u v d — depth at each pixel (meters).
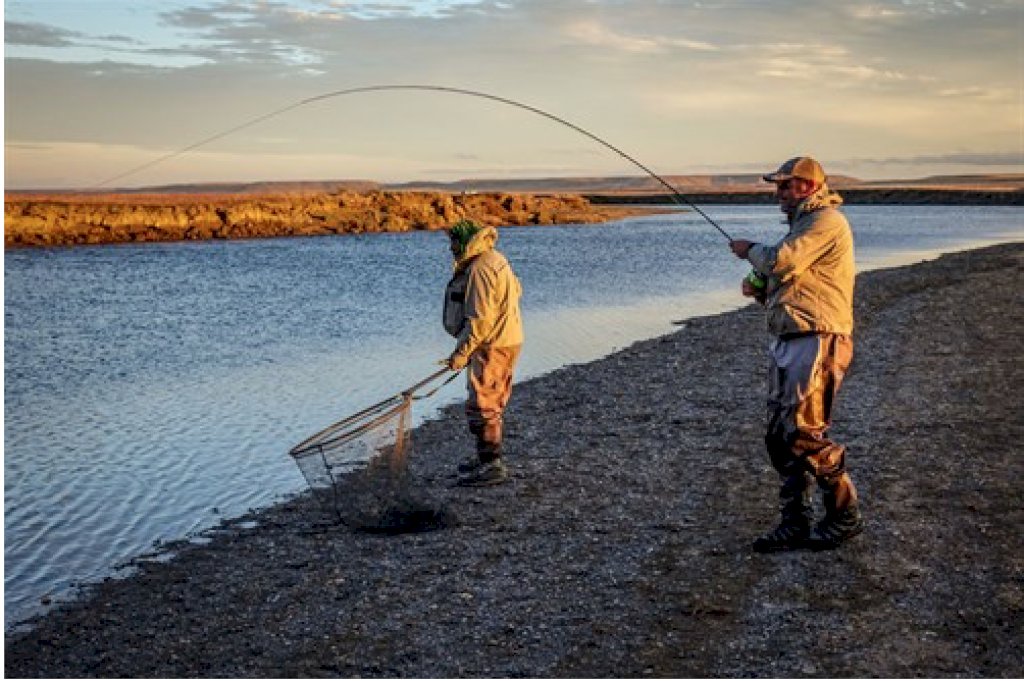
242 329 21.58
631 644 5.56
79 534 8.09
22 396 14.09
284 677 5.36
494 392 8.79
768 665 5.21
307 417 12.50
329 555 7.32
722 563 6.71
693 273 36.62
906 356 14.46
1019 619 5.64
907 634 5.50
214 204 71.62
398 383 14.85
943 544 6.84
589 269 38.69
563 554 7.06
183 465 10.20
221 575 7.03
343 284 33.12
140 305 26.55
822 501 7.77
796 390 6.48
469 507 8.27
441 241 63.66
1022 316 18.16
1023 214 122.06
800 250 6.26
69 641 6.04
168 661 5.67
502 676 5.25
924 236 60.50
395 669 5.38
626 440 10.39
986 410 10.87
